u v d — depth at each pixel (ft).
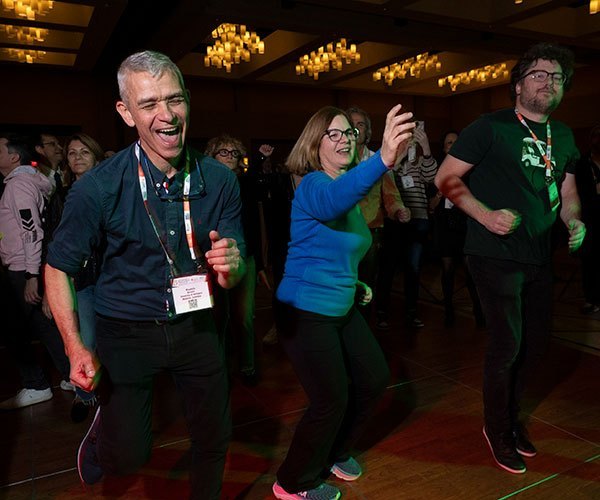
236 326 9.51
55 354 9.03
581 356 10.89
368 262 9.82
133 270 4.48
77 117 39.09
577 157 6.75
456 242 12.83
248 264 9.41
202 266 4.70
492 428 6.80
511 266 6.27
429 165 12.91
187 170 4.49
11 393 9.77
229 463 7.06
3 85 36.32
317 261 5.28
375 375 5.85
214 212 4.68
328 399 5.38
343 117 5.45
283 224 10.06
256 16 26.40
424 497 6.23
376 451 7.29
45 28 26.09
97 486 6.59
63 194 8.70
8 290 8.62
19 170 8.29
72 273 4.33
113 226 4.31
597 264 14.03
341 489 6.41
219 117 44.16
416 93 49.08
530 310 6.78
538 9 25.91
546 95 5.96
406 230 12.73
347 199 4.52
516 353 6.45
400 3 25.30
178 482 6.64
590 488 6.35
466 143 6.28
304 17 27.58
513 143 6.15
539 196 6.24
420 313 14.76
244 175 9.82
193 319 4.66
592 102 40.98
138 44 34.76
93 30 26.50
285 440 7.69
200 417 4.80
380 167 4.26
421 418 8.29
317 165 5.53
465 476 6.65
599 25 29.89
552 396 8.96
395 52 35.32
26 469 7.06
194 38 29.43
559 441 7.45
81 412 8.49
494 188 6.33
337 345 5.45
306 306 5.30
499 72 41.52
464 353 11.32
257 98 45.60
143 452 4.75
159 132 4.06
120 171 4.28
